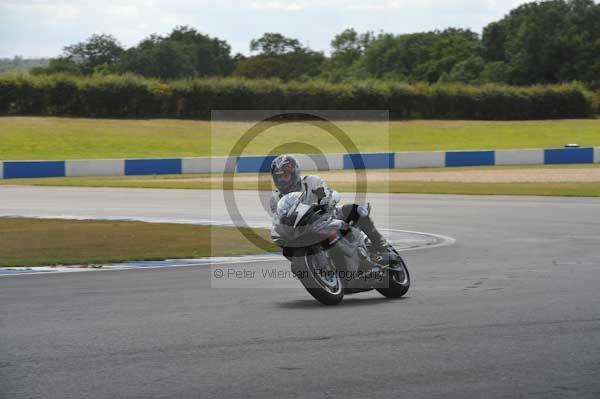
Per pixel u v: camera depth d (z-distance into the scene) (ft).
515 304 48.73
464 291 54.13
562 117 375.45
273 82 343.46
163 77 586.04
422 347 37.40
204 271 65.77
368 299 51.80
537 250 78.02
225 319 44.68
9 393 30.37
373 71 585.22
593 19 520.83
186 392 30.37
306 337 39.70
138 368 33.83
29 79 316.19
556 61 478.59
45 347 37.76
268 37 536.01
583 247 79.87
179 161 216.54
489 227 99.76
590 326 41.96
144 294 54.03
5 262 70.69
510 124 354.33
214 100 332.60
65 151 266.77
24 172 200.95
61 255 74.95
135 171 212.43
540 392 30.22
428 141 312.91
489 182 176.96
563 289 54.44
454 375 32.55
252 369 33.60
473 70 522.06
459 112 361.92
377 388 30.76
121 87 324.19
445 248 80.48
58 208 123.65
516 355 35.76
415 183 173.88
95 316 45.78
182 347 37.63
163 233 91.76
